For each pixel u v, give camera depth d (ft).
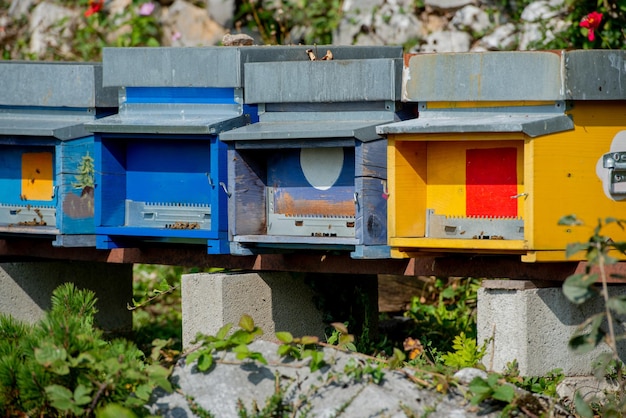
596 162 26.84
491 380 23.67
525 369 26.76
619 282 27.50
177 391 25.26
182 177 31.32
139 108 32.32
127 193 32.35
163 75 31.53
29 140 32.71
